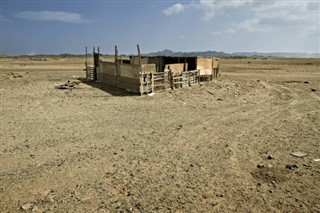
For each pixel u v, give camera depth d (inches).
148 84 864.9
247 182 288.2
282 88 1013.8
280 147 398.0
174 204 247.9
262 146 402.6
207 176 303.3
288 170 315.9
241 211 236.5
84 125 514.0
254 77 1423.5
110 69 1032.8
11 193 268.8
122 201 253.9
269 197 258.2
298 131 481.4
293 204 246.1
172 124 526.9
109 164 337.1
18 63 2605.8
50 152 376.8
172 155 366.6
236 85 1048.2
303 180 291.6
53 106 677.9
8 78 1224.2
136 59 1272.1
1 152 374.0
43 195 265.4
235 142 421.4
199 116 593.3
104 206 245.8
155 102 742.5
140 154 370.6
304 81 1234.6
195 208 241.4
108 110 642.8
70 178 300.8
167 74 926.4
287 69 2026.3
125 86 941.2
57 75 1440.7
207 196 261.1
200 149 390.3
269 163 338.0
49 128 491.2
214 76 1227.2
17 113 598.2
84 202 252.5
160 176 304.3
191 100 775.7
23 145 402.6
